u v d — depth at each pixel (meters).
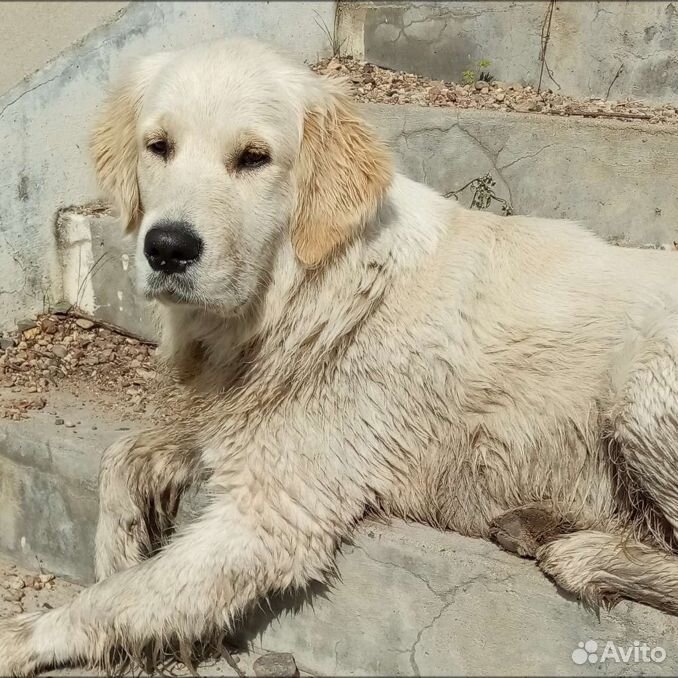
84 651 0.95
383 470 0.98
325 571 0.96
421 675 0.94
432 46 1.58
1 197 1.29
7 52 1.40
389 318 0.97
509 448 0.98
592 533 0.94
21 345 1.32
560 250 1.02
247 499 0.94
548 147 1.29
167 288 0.91
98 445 1.09
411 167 1.37
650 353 0.93
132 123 1.01
